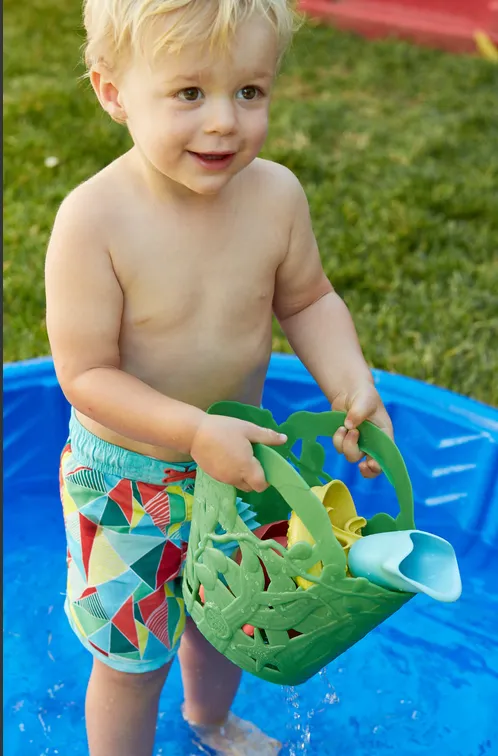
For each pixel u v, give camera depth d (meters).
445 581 1.15
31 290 2.89
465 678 1.89
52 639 1.95
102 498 1.46
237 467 1.21
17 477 2.27
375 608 1.16
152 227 1.33
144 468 1.43
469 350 2.73
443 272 3.16
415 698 1.85
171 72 1.19
